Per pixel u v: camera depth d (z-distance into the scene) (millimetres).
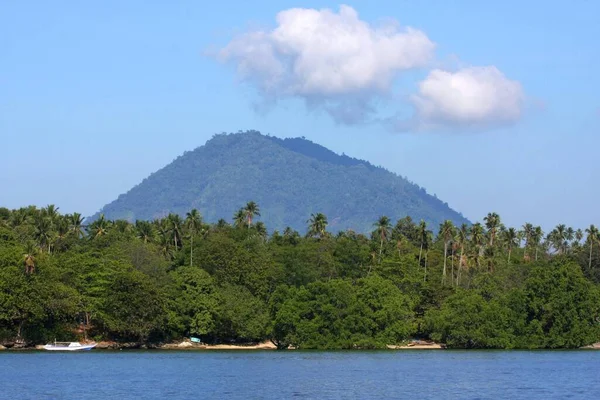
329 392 139000
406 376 167000
